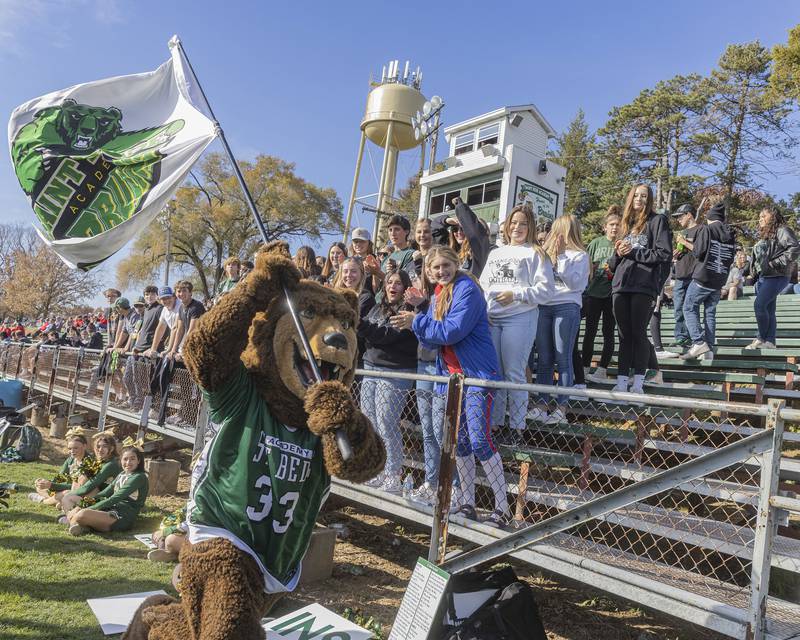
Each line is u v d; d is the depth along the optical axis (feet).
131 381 30.86
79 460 23.50
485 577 12.49
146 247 147.84
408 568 18.13
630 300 18.76
